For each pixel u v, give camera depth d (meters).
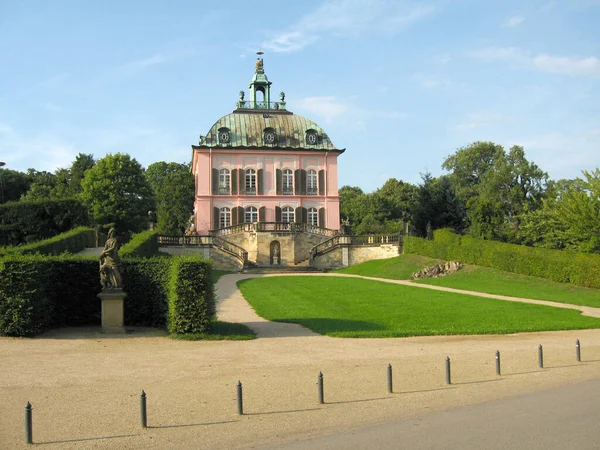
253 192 69.56
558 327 22.23
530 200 81.56
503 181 84.12
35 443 9.26
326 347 17.78
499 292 36.09
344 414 10.88
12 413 10.78
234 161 69.44
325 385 12.95
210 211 68.44
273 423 10.33
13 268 19.14
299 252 62.31
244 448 9.15
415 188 104.81
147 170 114.94
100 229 76.69
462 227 69.81
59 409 11.02
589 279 37.59
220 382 13.16
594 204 44.59
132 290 22.52
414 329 21.56
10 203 46.06
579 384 13.23
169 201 92.31
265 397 11.94
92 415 10.67
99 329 21.31
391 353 16.84
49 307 21.20
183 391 12.34
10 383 12.95
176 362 15.36
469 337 20.16
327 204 71.06
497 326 22.44
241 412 10.77
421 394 12.30
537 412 11.02
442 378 13.73
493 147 99.44
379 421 10.48
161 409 11.07
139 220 78.38
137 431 9.85
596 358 16.27
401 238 59.75
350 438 9.60
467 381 13.47
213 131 69.94
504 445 9.28
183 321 19.61
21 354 16.30
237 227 61.56
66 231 46.97
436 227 69.62
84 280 22.53
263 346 17.92
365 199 98.94
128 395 12.02
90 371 14.20
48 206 46.28
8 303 19.03
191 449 9.09
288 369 14.56
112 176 77.75
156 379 13.41
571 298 33.56
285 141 71.12
